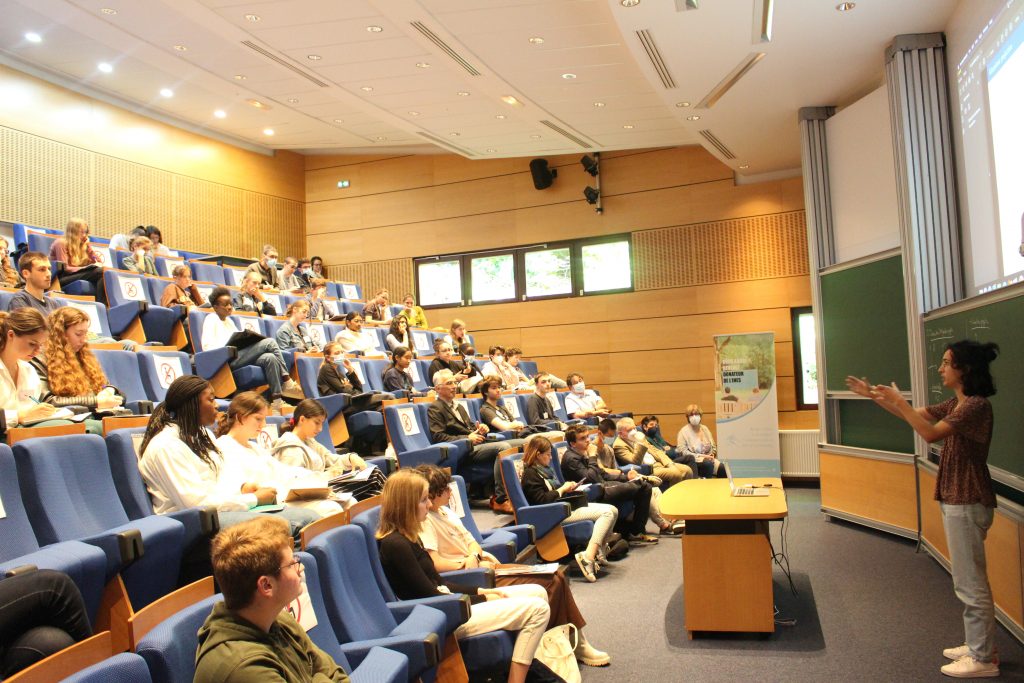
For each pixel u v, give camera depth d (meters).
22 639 1.92
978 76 5.02
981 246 5.23
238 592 1.82
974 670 3.58
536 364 10.91
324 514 3.59
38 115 9.02
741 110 7.69
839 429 7.58
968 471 3.65
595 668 3.93
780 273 10.05
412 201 11.98
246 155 11.64
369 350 8.41
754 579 4.28
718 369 9.34
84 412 3.74
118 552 2.39
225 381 6.14
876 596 4.94
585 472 6.50
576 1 5.69
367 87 7.62
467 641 3.25
